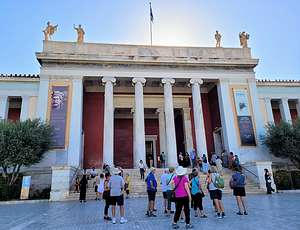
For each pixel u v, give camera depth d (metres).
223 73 27.14
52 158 22.28
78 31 26.38
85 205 13.69
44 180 21.09
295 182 20.80
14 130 18.62
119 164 29.17
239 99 26.50
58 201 16.36
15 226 8.04
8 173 19.98
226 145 25.20
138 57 25.84
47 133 20.72
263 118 27.38
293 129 22.34
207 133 29.30
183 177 7.45
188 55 27.41
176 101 29.53
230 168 22.94
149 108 29.41
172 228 7.23
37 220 9.08
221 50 28.14
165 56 26.47
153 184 9.74
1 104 24.30
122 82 27.64
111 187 8.52
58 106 23.80
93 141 26.94
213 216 9.03
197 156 24.64
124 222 8.30
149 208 9.60
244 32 29.30
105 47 26.28
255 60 27.44
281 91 28.64
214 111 29.02
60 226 7.92
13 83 25.02
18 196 17.78
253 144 25.12
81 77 24.88
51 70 24.64
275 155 23.64
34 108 24.58
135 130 24.56
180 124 31.16
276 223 7.45
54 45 25.56
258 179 19.00
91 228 7.52
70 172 17.69
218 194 9.01
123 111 30.33
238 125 25.58
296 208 10.25
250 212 9.66
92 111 27.81
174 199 7.39
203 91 30.62
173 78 26.36
